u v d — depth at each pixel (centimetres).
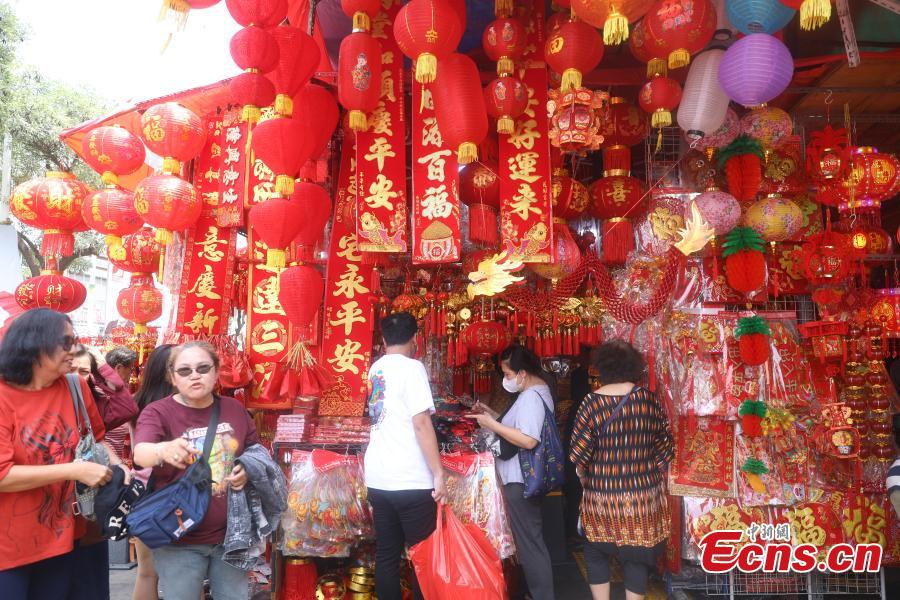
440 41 257
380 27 362
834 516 376
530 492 336
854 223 406
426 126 350
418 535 297
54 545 225
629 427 307
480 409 393
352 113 315
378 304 430
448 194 343
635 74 392
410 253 425
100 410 266
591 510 312
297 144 306
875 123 463
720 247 392
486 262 327
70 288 429
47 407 226
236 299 448
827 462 382
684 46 271
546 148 346
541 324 409
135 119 423
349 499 333
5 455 210
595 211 394
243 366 384
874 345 395
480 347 384
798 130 437
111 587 424
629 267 409
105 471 223
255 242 408
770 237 375
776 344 385
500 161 348
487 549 284
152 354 330
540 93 349
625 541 302
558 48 285
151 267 457
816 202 418
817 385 395
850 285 412
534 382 359
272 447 349
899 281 513
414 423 296
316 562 383
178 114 363
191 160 416
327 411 392
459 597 262
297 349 375
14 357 216
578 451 314
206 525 245
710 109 302
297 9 369
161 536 230
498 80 307
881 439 387
